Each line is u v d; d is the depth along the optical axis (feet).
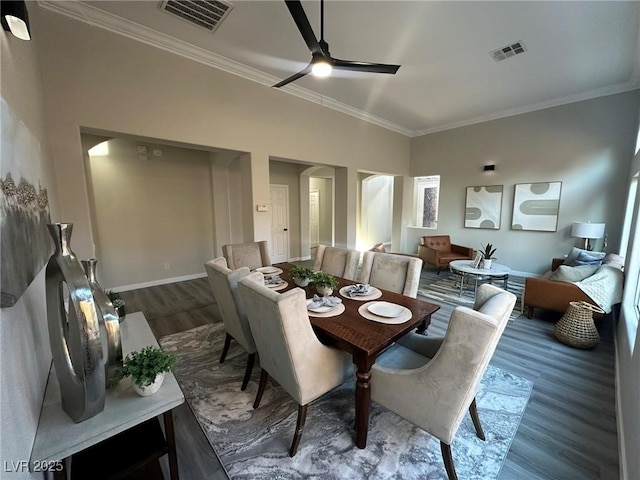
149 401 3.95
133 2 8.30
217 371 7.70
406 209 23.30
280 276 9.54
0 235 2.73
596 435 5.46
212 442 5.38
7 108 3.35
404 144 22.00
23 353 3.33
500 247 18.54
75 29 8.62
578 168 15.30
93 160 13.65
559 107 15.67
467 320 3.77
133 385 4.20
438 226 21.57
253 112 13.10
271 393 6.77
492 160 18.48
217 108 11.93
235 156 14.46
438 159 21.18
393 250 24.12
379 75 12.77
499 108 17.11
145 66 10.00
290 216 22.85
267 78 13.16
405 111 17.72
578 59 11.28
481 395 6.63
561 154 15.78
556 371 7.59
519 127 17.16
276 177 21.72
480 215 19.26
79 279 3.48
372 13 8.59
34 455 3.07
